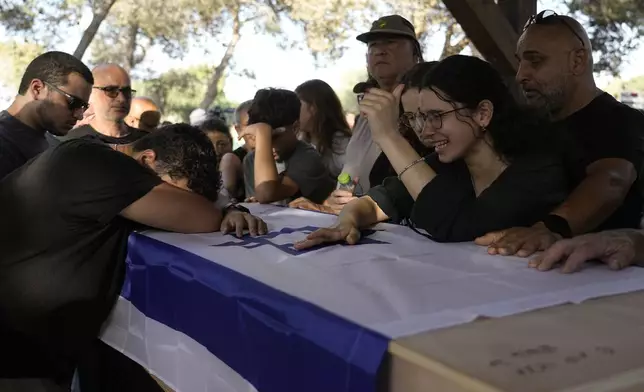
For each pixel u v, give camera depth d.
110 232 1.50
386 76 2.54
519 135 1.36
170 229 1.50
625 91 5.95
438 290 0.94
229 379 1.03
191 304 1.16
